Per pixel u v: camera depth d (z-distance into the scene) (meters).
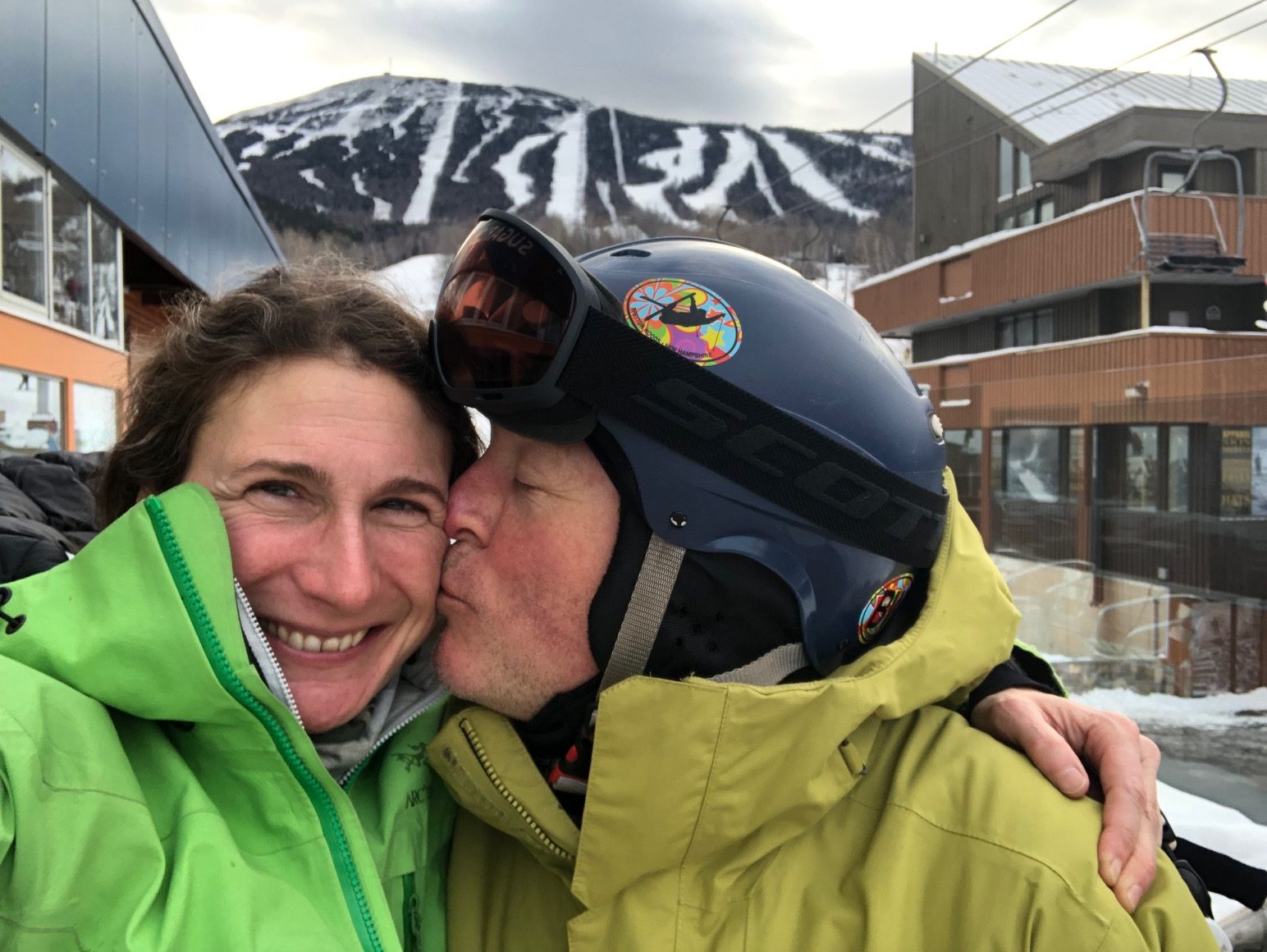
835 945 0.57
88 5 4.74
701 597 0.59
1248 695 3.75
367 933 0.54
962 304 13.09
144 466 0.64
